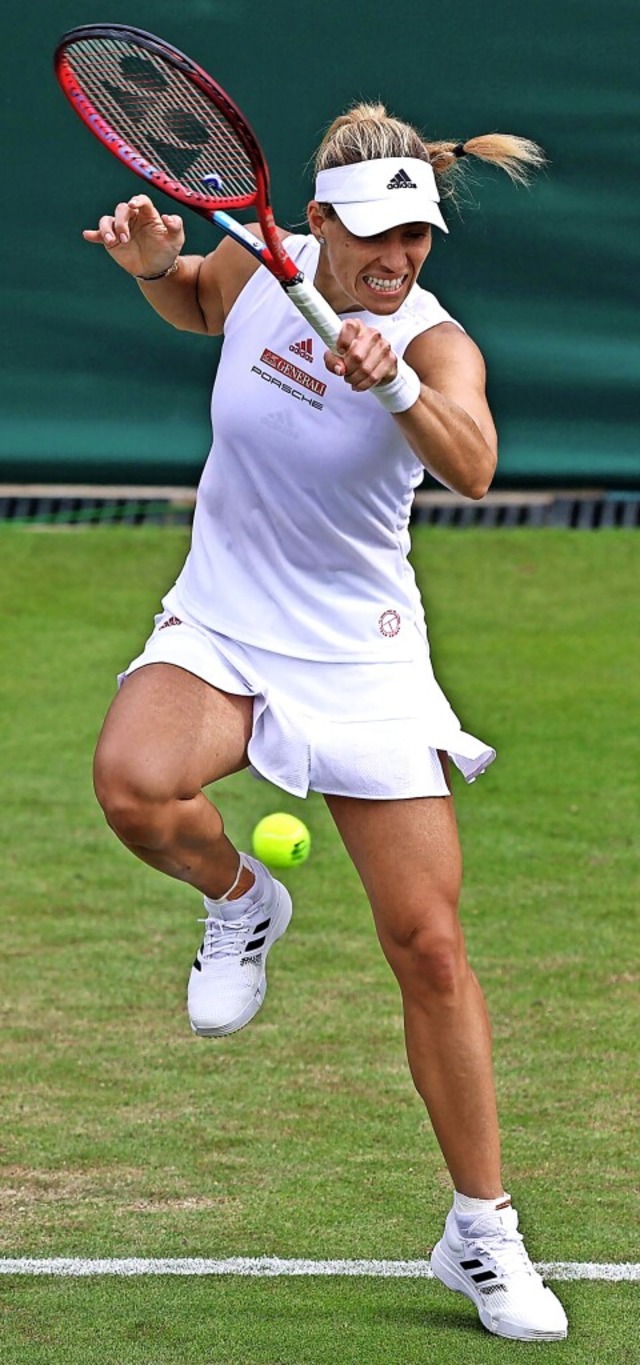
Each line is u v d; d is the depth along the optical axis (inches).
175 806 517.3
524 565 1512.1
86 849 1008.2
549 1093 698.8
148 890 951.6
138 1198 608.7
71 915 909.8
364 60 1427.2
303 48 1423.5
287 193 1434.5
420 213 486.6
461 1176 526.6
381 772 518.0
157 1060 733.9
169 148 546.9
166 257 570.6
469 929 882.1
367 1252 569.3
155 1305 531.2
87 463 1512.1
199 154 543.8
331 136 507.8
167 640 537.3
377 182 485.7
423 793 520.1
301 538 525.0
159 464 1508.4
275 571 530.9
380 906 522.9
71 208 1472.7
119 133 555.2
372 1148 650.2
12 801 1072.8
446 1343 510.6
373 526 526.3
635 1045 746.8
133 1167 633.6
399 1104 691.4
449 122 1437.0
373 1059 736.3
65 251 1481.3
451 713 542.6
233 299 562.6
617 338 1476.4
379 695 528.4
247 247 479.2
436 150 540.7
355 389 463.2
